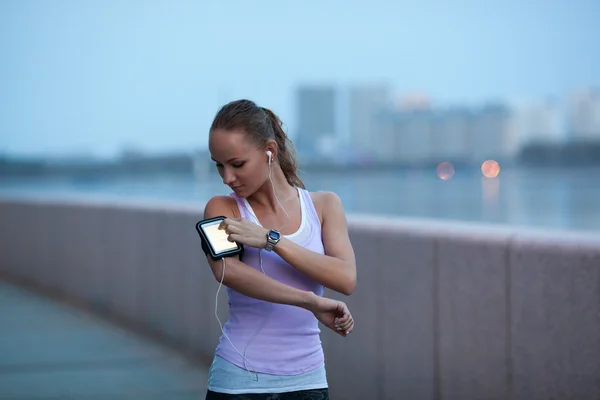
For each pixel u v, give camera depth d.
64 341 7.81
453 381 4.57
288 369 2.99
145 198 9.37
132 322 8.41
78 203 9.62
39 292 10.53
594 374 3.89
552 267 4.07
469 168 143.75
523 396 4.20
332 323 2.97
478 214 52.66
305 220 3.09
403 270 4.88
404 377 4.88
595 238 4.04
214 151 2.91
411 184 107.69
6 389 6.15
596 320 3.88
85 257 9.49
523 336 4.20
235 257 2.94
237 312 3.04
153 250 7.97
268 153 2.95
